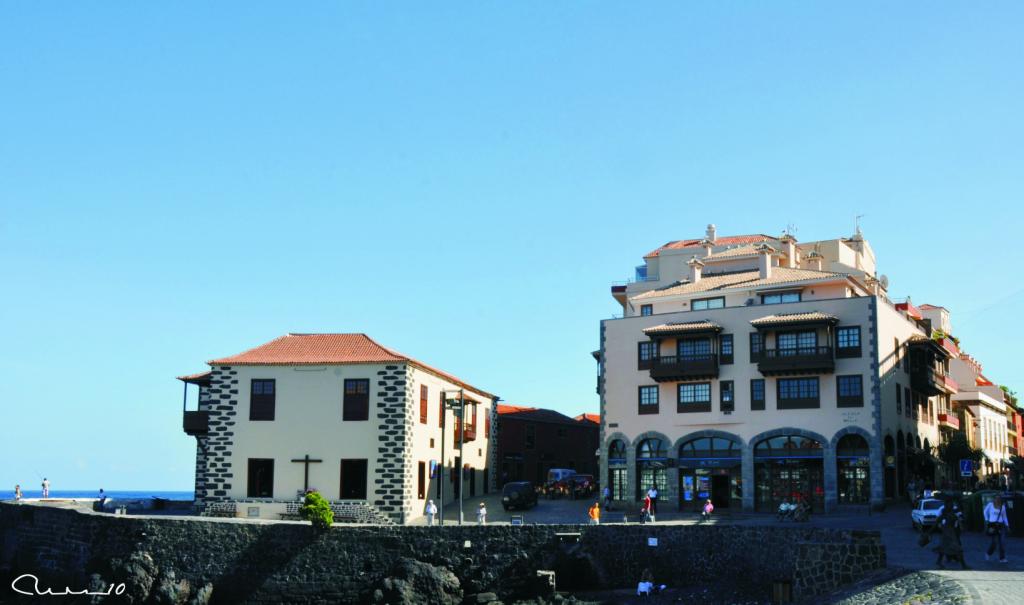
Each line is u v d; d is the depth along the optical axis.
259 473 61.84
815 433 63.34
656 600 43.22
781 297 69.88
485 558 48.50
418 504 62.75
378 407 61.25
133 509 68.75
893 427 64.94
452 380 70.50
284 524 49.97
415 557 48.94
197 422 64.69
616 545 47.03
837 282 68.31
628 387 69.81
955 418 83.12
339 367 62.00
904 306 79.88
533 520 61.38
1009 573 31.03
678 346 68.31
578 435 98.19
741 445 65.44
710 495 66.31
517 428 89.88
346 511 60.12
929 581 30.06
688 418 67.31
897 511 61.03
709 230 90.44
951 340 95.06
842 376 63.41
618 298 89.38
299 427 61.75
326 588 49.06
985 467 91.25
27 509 56.00
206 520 50.78
